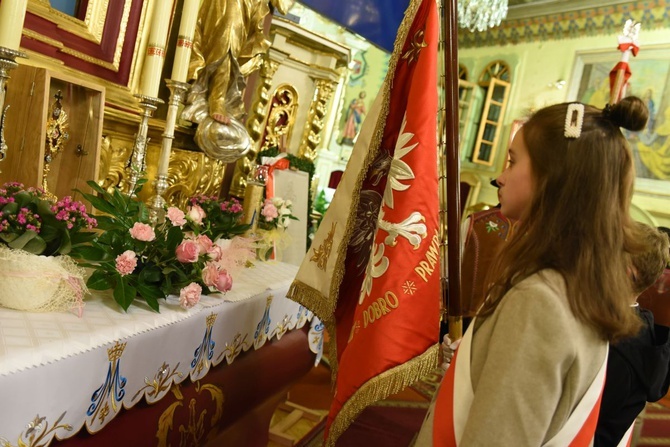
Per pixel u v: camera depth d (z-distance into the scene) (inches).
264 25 117.4
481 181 384.2
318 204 313.4
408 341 47.0
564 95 351.6
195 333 59.1
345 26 123.4
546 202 32.6
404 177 49.8
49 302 47.2
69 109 68.9
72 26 78.1
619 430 39.2
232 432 80.4
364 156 57.7
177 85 69.4
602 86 335.3
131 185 67.1
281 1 113.0
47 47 74.6
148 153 95.4
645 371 39.7
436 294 48.8
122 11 84.8
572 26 349.4
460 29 408.8
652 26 310.7
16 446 38.9
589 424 31.3
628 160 33.0
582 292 30.3
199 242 60.1
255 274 82.3
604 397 39.1
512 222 92.8
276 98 140.9
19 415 38.6
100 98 68.5
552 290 30.2
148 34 88.7
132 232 53.7
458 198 50.6
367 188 58.5
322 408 118.8
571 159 32.2
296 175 123.0
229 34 97.0
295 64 142.4
